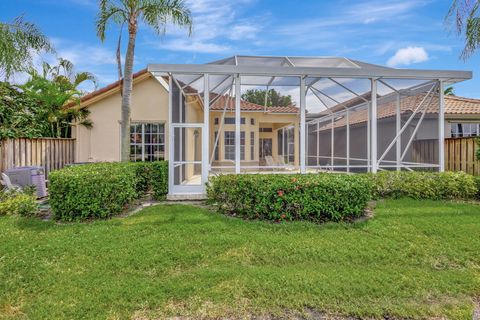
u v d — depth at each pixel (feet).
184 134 36.83
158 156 41.70
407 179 26.05
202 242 15.60
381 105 41.32
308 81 32.07
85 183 19.75
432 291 11.21
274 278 11.89
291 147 53.78
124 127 30.78
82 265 13.15
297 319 9.64
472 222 18.65
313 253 14.40
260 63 33.35
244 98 45.09
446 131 44.01
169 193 28.02
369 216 20.26
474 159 32.12
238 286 11.32
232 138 48.83
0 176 28.40
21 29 27.58
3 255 14.02
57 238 16.16
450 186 25.35
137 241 15.72
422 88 32.63
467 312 9.94
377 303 10.44
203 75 28.32
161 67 26.58
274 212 19.26
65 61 44.83
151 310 10.00
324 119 52.29
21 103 37.91
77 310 9.87
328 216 19.70
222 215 20.85
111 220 19.57
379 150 43.96
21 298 10.73
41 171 30.14
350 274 12.35
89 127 40.86
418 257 14.16
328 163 56.18
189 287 11.21
